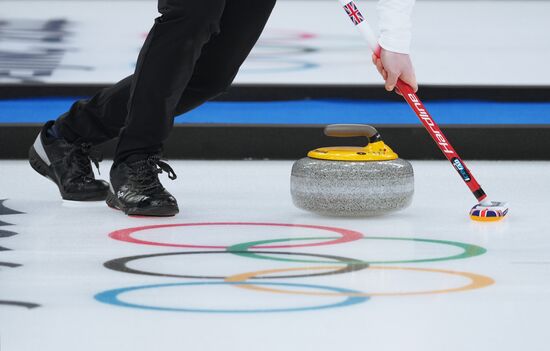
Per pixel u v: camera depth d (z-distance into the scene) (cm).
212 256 731
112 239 793
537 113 1458
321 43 1752
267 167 1257
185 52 855
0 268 688
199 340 519
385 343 516
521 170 1238
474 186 896
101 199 985
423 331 538
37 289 628
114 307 585
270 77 1536
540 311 580
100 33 1764
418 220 886
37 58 1614
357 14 873
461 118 1434
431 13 1991
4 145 1320
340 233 823
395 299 605
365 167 873
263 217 898
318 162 885
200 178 1152
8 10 1870
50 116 1420
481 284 645
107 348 506
